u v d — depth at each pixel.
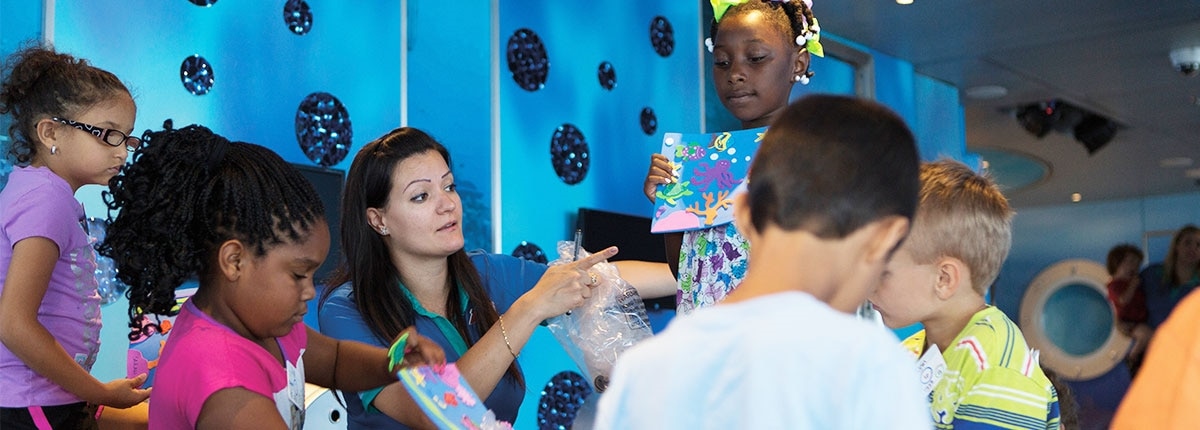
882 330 0.93
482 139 3.87
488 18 3.92
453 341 1.96
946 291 1.53
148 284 1.36
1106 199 11.03
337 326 1.91
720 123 4.78
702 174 2.19
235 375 1.30
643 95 4.40
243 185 1.35
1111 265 7.04
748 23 2.21
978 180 1.56
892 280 1.54
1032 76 6.40
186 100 3.04
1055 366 9.11
